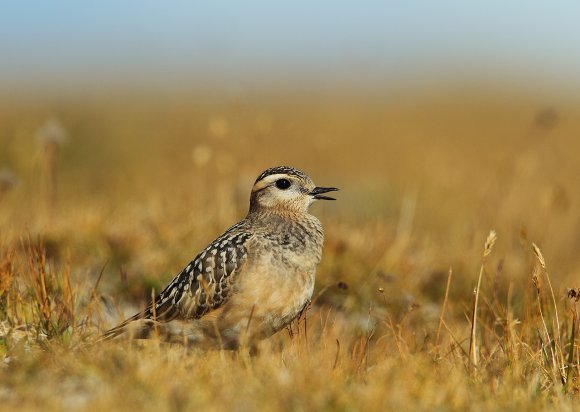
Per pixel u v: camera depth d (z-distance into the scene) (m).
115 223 15.34
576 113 49.94
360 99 61.72
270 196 11.51
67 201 18.89
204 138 31.06
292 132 26.64
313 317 12.41
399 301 13.98
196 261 10.91
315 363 9.63
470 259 15.77
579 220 19.48
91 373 9.05
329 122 38.75
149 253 14.39
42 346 10.16
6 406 8.29
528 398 9.32
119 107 43.09
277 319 10.63
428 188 24.47
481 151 32.66
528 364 10.59
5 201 17.22
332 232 15.66
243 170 18.39
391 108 54.16
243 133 19.16
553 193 16.17
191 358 9.74
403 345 11.12
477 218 19.34
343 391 8.77
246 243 10.70
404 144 34.62
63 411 8.13
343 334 12.52
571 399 9.83
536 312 11.91
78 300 11.75
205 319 10.62
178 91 65.31
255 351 10.61
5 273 11.32
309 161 26.81
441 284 14.97
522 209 20.45
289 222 11.31
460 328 12.79
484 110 53.00
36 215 15.90
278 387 8.68
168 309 10.75
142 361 9.17
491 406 8.95
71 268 13.64
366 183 25.45
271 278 10.54
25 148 21.31
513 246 17.11
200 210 16.58
